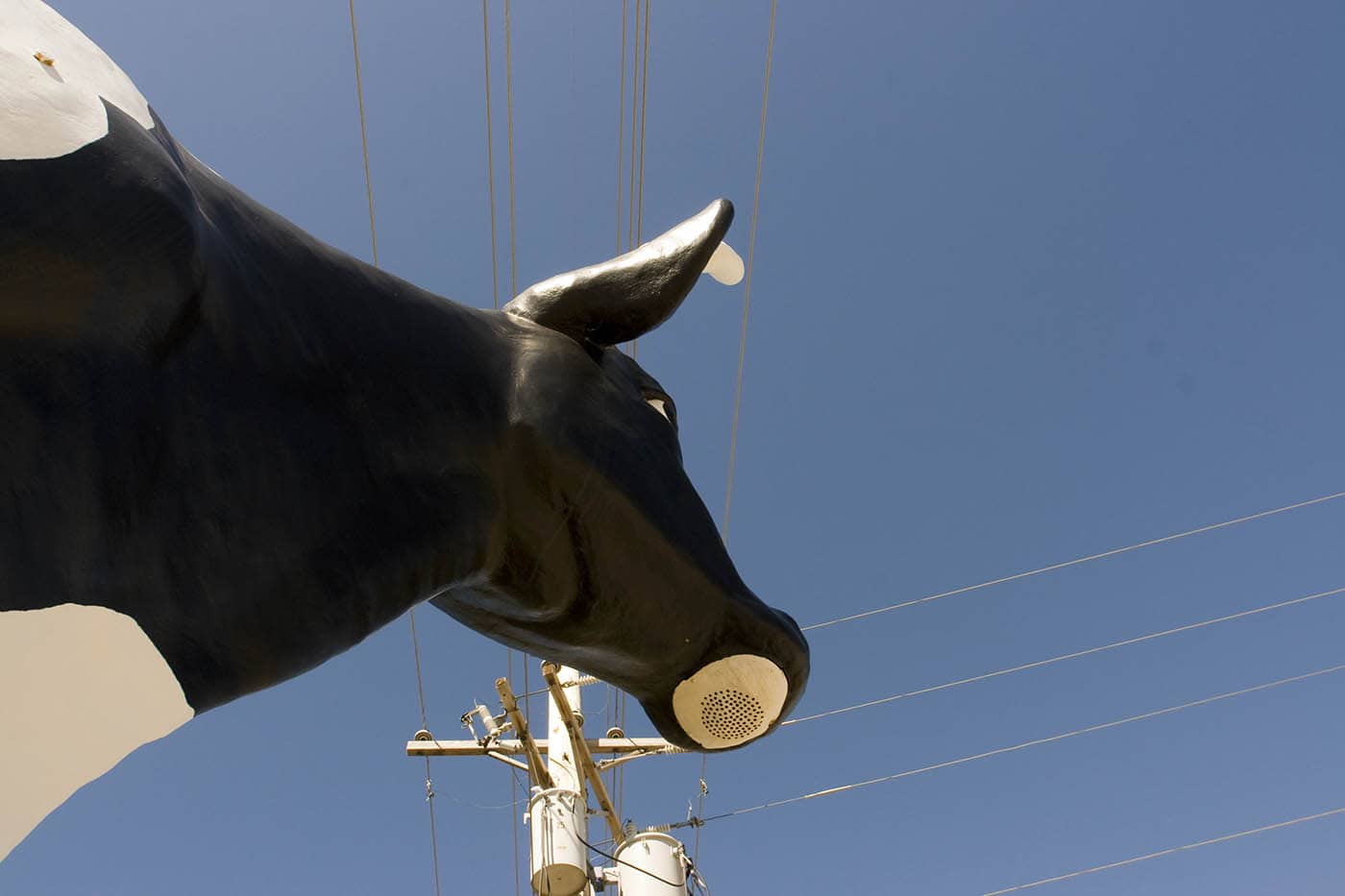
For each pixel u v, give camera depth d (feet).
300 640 4.76
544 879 28.58
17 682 3.98
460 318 6.46
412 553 5.41
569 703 33.17
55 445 4.11
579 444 6.34
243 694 4.56
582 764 31.63
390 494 5.45
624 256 7.23
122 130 4.61
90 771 4.16
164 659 4.28
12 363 4.08
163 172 4.61
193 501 4.55
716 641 6.73
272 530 4.82
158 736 4.28
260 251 5.45
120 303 4.35
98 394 4.28
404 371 5.83
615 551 6.36
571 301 7.06
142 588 4.28
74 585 4.07
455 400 6.03
